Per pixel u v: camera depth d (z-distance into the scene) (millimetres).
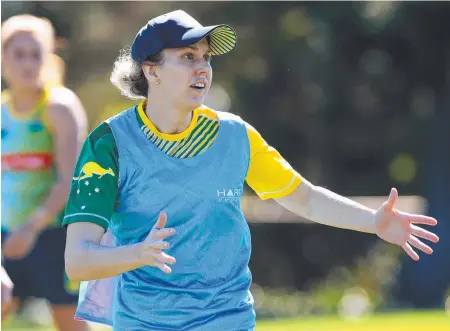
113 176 10977
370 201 56656
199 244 11047
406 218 11688
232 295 11195
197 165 11078
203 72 11125
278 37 60469
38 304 44750
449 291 55500
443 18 55250
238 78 61906
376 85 59875
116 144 11047
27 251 16562
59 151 16625
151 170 10992
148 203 10992
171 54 11109
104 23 62625
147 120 11172
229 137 11320
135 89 11711
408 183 63406
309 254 60875
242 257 11359
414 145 61781
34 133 16625
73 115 16688
